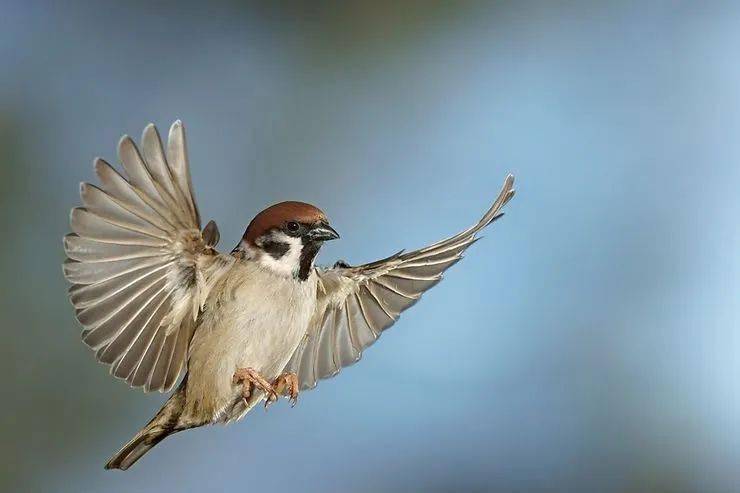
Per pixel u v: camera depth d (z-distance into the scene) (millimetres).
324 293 9398
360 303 9508
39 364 12211
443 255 9461
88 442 12156
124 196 7668
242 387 8445
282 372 9398
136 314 8180
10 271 12539
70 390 12188
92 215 7629
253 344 8523
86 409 12188
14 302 12383
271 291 8570
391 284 9555
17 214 12922
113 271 7910
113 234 7809
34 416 12039
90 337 8047
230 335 8492
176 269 8219
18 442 11945
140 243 7953
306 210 8797
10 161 13172
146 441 8766
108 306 8016
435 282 9523
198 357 8492
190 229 8039
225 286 8508
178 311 8336
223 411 8609
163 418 8688
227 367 8492
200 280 8336
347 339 9508
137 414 12336
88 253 7770
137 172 7637
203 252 8305
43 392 12125
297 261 8727
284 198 13961
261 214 8797
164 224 7953
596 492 12875
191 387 8547
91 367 12305
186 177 7812
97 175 7527
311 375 9461
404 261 9453
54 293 12547
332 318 9477
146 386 8398
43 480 11977
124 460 8797
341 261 9453
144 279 8117
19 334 12266
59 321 12430
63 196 13250
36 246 12828
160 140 7676
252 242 8711
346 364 9492
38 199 13109
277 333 8609
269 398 8461
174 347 8469
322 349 9469
